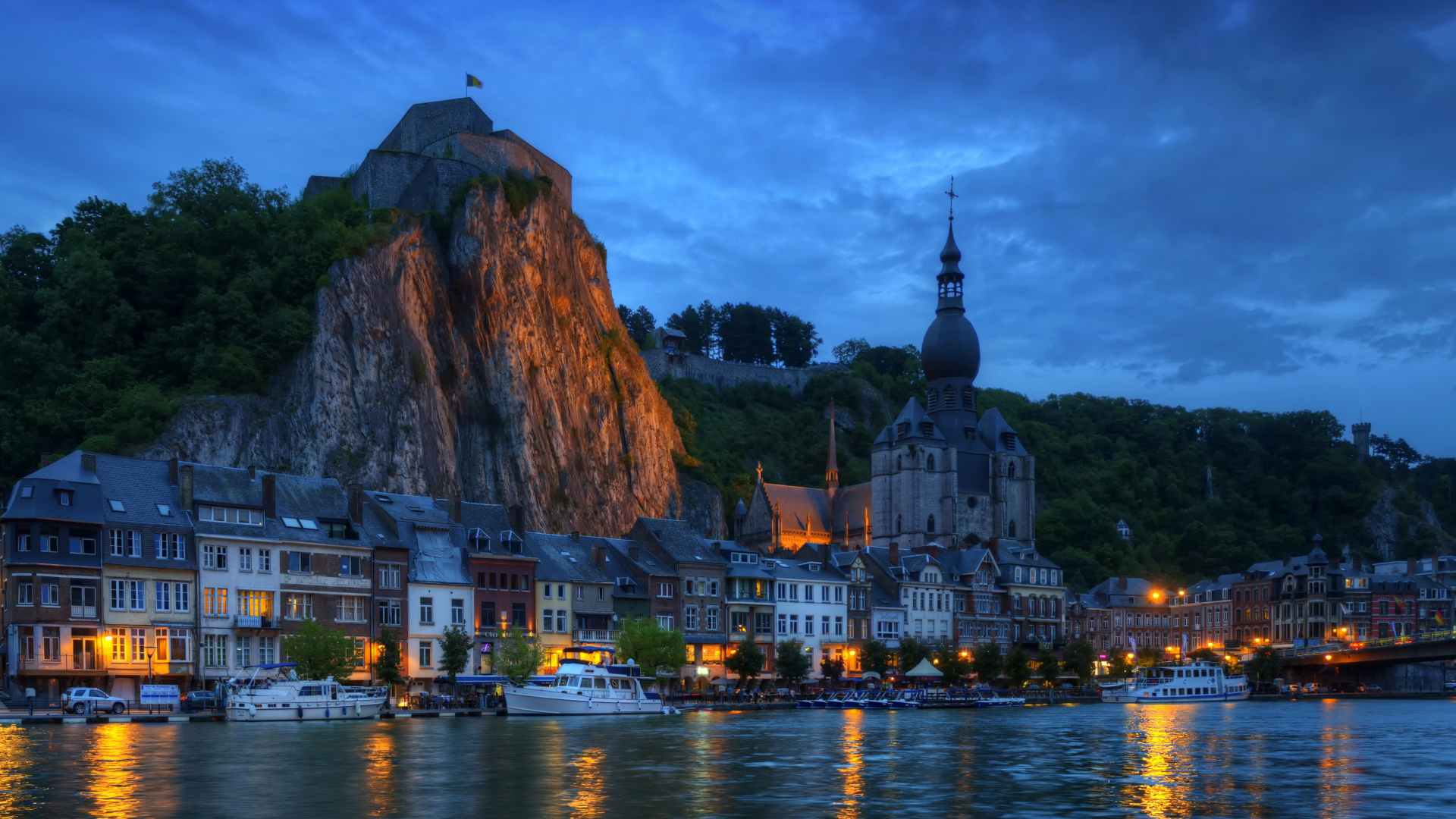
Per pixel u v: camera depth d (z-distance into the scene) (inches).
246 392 5925.2
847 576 6028.5
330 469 5969.5
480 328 7052.2
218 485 4111.7
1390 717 4510.3
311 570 4180.6
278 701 3575.3
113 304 6146.7
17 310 6102.4
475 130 7859.3
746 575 5492.1
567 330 7706.7
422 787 2105.1
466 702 4202.8
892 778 2274.9
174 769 2315.5
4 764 2370.8
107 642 3727.9
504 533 4771.2
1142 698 5866.1
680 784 2162.9
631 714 4114.2
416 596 4441.4
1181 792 2119.8
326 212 6939.0
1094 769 2453.2
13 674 3585.1
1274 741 3208.7
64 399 5541.3
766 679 5511.8
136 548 3828.7
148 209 6953.7
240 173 7268.7
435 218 7234.3
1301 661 7303.2
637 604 5103.3
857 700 4936.0
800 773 2338.8
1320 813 1900.8
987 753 2765.7
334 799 1967.3
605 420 7800.2
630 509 7790.4
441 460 6481.3
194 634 3907.5
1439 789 2177.7
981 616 6653.5
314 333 6205.7
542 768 2373.3
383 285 6569.9
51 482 3710.6
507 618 4662.9
